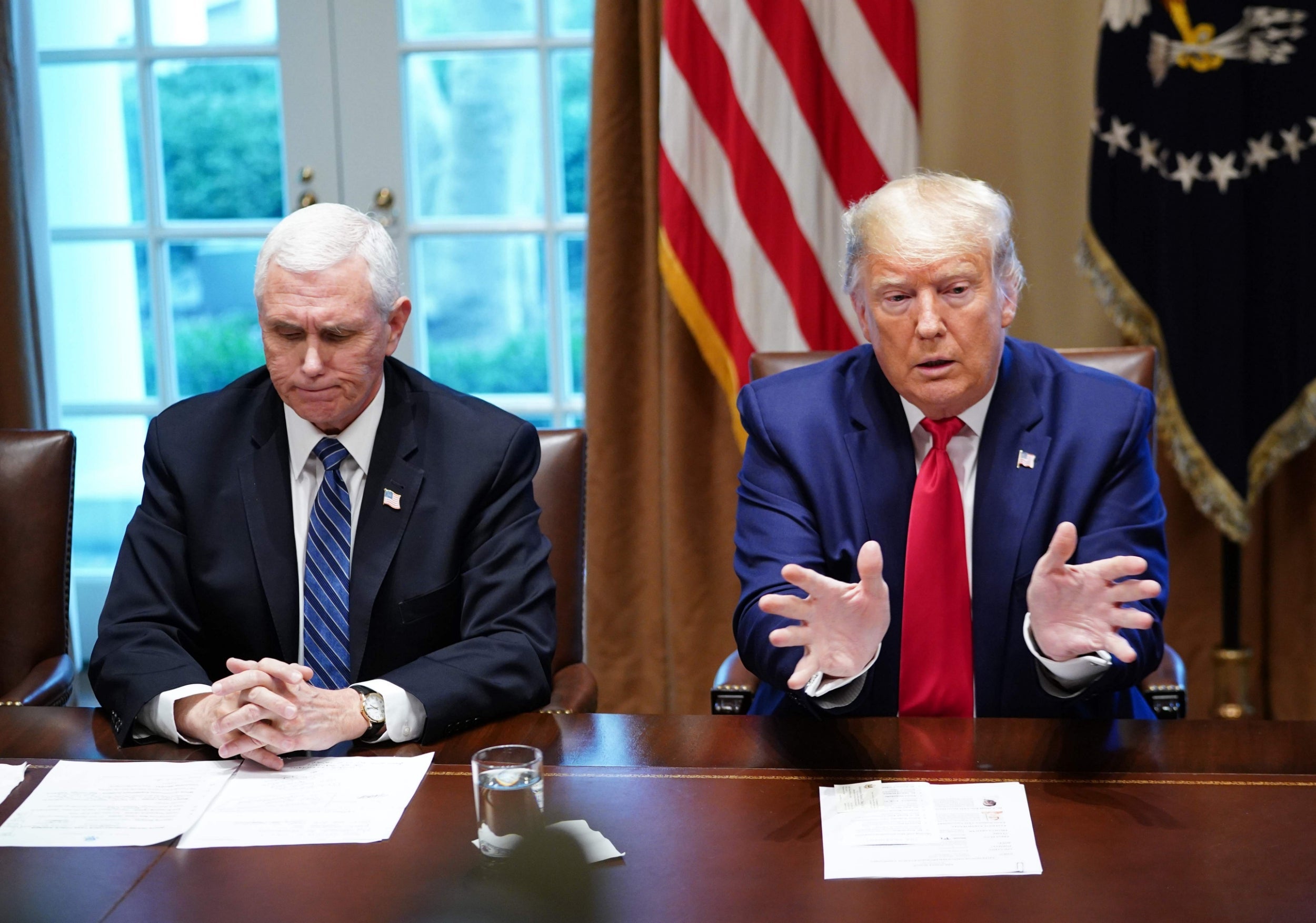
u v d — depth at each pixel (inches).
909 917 40.5
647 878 43.4
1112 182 105.3
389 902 42.2
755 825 47.4
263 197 138.7
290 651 66.1
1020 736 55.4
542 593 66.2
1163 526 66.6
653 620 124.8
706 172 112.0
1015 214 116.1
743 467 70.8
